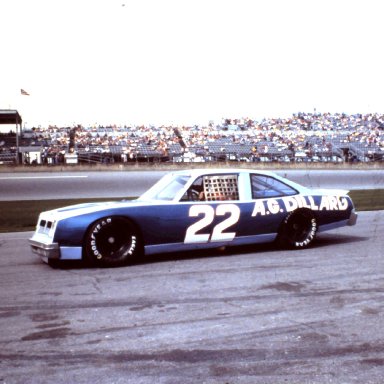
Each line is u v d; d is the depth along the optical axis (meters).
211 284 5.12
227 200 6.69
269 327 3.78
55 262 6.32
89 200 16.19
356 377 2.91
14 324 3.95
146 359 3.21
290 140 35.62
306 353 3.27
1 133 33.91
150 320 3.99
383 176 25.67
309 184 22.06
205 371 3.02
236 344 3.45
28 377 2.97
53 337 3.64
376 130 38.88
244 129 38.78
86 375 2.99
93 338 3.61
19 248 7.75
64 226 5.88
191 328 3.78
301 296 4.62
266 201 6.90
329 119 41.31
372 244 7.56
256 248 7.24
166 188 6.75
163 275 5.57
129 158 31.55
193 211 6.41
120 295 4.75
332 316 4.02
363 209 13.08
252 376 2.94
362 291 4.77
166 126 37.94
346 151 35.03
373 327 3.75
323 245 7.48
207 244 6.55
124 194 18.53
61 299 4.64
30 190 18.97
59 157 30.41
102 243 6.02
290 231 7.08
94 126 36.50
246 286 5.02
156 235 6.21
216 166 29.22
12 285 5.23
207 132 37.25
